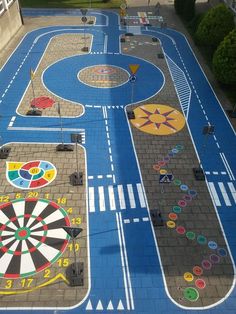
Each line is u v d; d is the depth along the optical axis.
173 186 19.08
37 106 24.95
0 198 17.92
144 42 36.69
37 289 14.20
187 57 33.78
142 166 20.28
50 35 37.16
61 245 15.88
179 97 27.06
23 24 39.59
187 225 17.03
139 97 26.77
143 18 43.25
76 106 25.23
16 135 22.19
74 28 39.28
